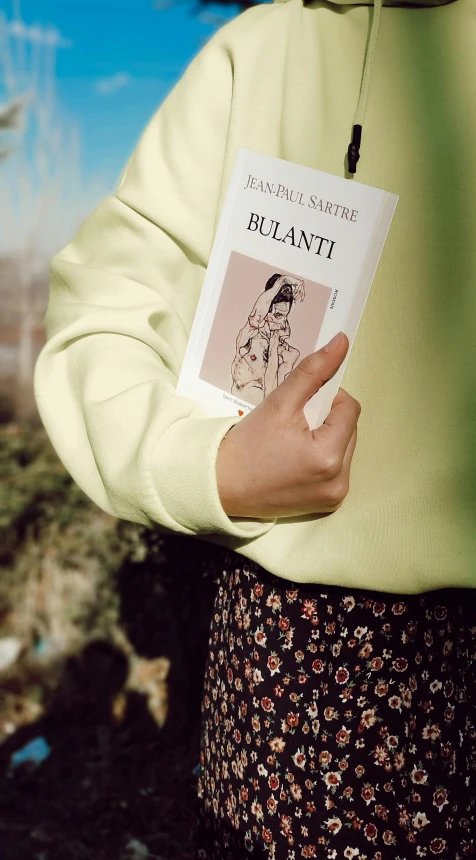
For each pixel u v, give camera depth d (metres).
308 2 1.12
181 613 2.61
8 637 2.88
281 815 1.07
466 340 0.97
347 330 0.95
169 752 2.63
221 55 1.14
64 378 1.15
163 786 2.54
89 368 1.10
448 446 0.98
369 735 1.04
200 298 1.07
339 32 1.07
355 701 1.03
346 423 0.95
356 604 1.03
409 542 0.99
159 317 1.16
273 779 1.07
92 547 2.90
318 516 1.04
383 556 0.99
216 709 1.17
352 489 1.02
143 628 2.76
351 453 0.98
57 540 2.93
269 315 1.01
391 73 1.01
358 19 1.06
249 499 0.98
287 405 0.94
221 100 1.13
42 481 3.01
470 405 0.97
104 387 1.08
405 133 1.00
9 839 2.34
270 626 1.07
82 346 1.13
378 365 1.01
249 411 1.05
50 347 1.13
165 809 2.45
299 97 1.07
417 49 1.01
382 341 1.01
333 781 1.04
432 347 0.99
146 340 1.12
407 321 0.99
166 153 1.16
